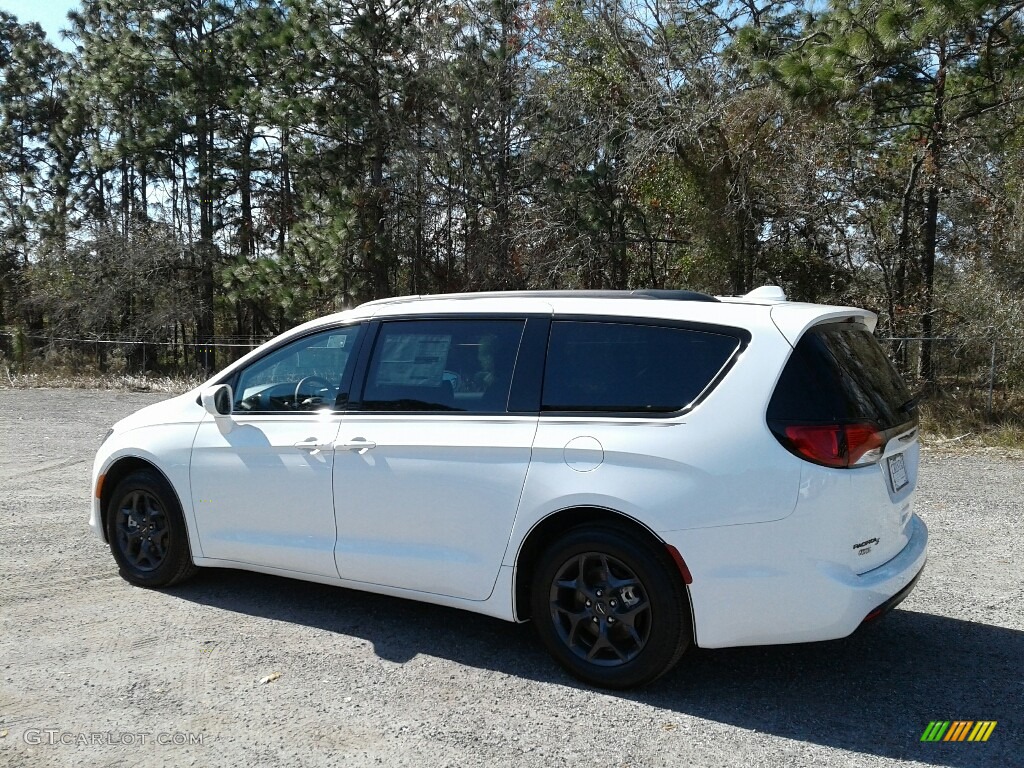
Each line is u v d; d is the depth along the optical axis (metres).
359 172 20.64
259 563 5.02
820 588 3.68
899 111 16.45
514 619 4.26
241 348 23.94
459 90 18.17
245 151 24.89
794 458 3.72
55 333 24.23
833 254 16.12
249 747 3.50
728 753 3.49
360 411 4.73
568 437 4.10
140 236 24.45
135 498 5.50
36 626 4.80
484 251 18.25
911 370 14.23
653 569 3.89
